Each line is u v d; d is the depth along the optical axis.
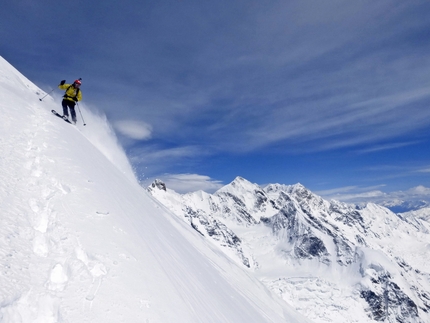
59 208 5.12
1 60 19.55
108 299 3.66
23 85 18.34
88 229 4.95
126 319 3.51
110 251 4.71
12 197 4.78
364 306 186.62
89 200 6.02
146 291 4.36
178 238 13.24
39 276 3.51
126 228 6.05
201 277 9.83
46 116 12.42
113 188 8.86
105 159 14.33
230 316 8.49
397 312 188.25
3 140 6.90
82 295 3.52
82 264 4.01
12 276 3.24
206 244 23.66
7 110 9.30
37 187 5.55
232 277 19.27
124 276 4.32
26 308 3.04
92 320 3.22
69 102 17.56
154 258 5.95
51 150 7.80
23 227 4.20
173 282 5.74
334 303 186.50
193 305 5.79
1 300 2.88
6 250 3.56
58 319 3.10
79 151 9.88
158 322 3.84
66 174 6.72
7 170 5.60
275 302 24.27
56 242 4.28
